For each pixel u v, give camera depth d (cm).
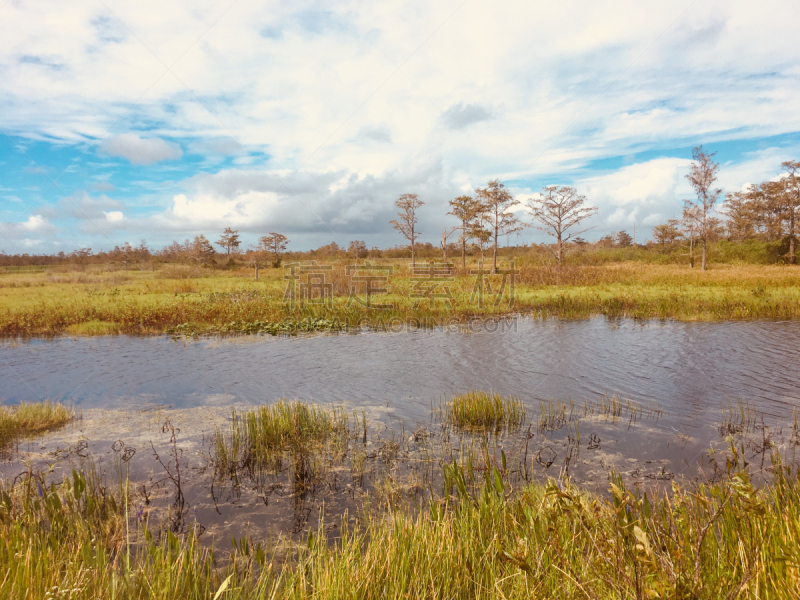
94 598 240
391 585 251
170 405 719
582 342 1134
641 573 189
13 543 289
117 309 1566
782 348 1011
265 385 823
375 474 478
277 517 400
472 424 616
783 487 349
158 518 397
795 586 191
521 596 226
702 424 601
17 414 635
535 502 328
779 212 4162
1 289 2458
